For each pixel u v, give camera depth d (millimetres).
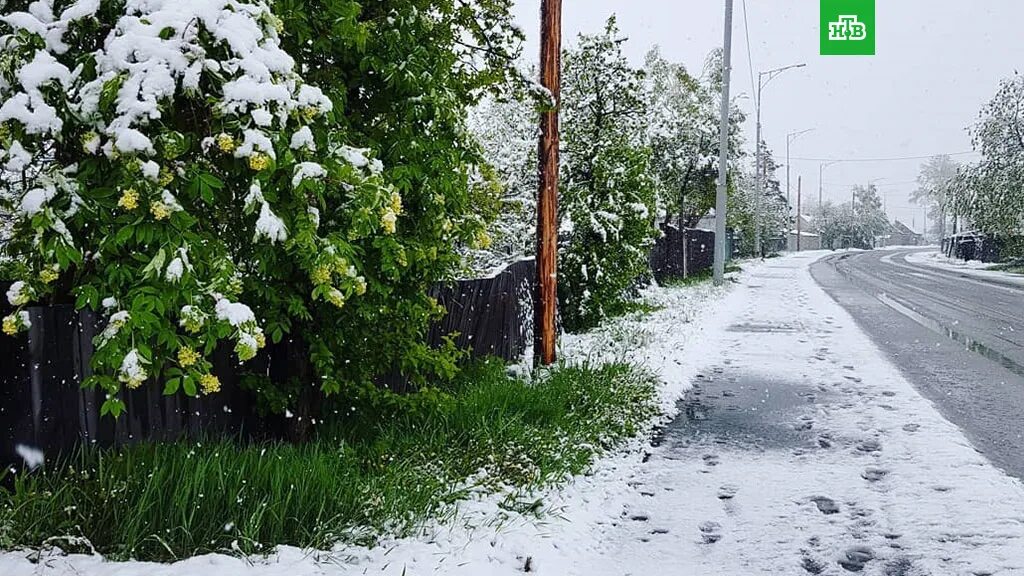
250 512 4023
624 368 8758
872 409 7891
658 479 5707
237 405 5332
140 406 4559
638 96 13906
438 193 5578
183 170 3713
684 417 7703
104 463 4176
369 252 5211
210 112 3789
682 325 14445
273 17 3957
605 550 4410
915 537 4512
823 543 4461
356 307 5312
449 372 6012
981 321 16359
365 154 4496
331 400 5984
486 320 9430
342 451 5090
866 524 4738
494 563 4082
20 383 4020
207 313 3701
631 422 7125
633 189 13305
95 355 3510
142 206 3555
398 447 5523
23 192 3861
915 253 77875
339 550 4016
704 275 29859
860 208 114250
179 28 3564
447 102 5547
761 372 10211
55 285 4109
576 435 6293
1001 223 36281
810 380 9625
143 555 3734
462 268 6648
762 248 54656
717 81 28250
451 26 6535
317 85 5043
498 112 14523
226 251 4066
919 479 5559
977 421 7543
